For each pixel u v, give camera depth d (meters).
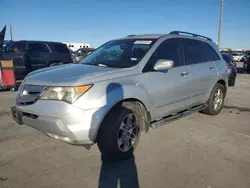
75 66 3.59
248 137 3.88
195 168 2.85
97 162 3.00
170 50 3.92
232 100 6.98
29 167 2.85
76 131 2.64
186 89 4.08
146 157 3.14
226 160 3.06
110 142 2.88
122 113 2.92
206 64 4.68
